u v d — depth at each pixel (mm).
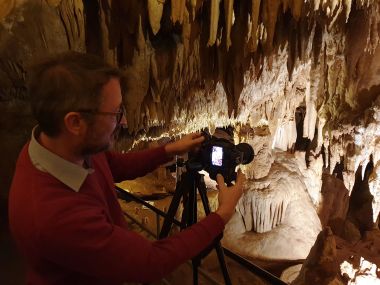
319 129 7305
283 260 6797
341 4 3795
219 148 1082
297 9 3158
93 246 667
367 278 5672
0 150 2951
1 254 2662
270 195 7031
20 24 2438
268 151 7477
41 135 807
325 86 5738
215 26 3055
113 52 3285
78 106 704
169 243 760
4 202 3082
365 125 6246
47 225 664
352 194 8320
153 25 2816
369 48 4766
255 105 7207
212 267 5754
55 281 743
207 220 828
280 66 5660
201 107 6586
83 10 2840
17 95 2826
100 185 936
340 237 8008
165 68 4078
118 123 822
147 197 9273
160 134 9023
